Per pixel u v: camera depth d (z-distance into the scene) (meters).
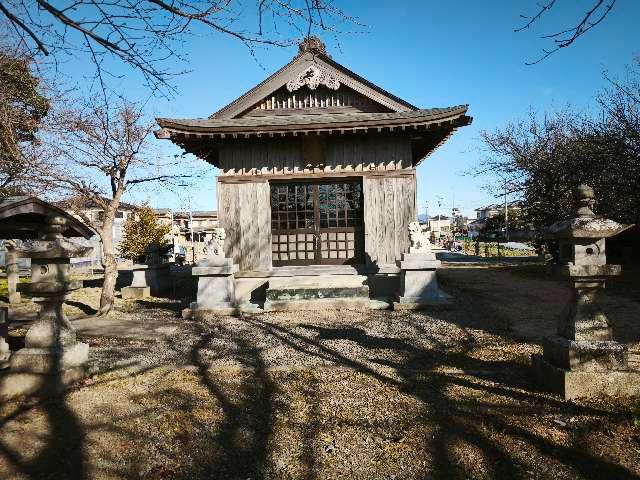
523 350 5.71
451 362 5.31
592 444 3.15
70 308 10.16
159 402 4.20
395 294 9.39
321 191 10.14
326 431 3.52
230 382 4.77
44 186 9.59
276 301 9.01
